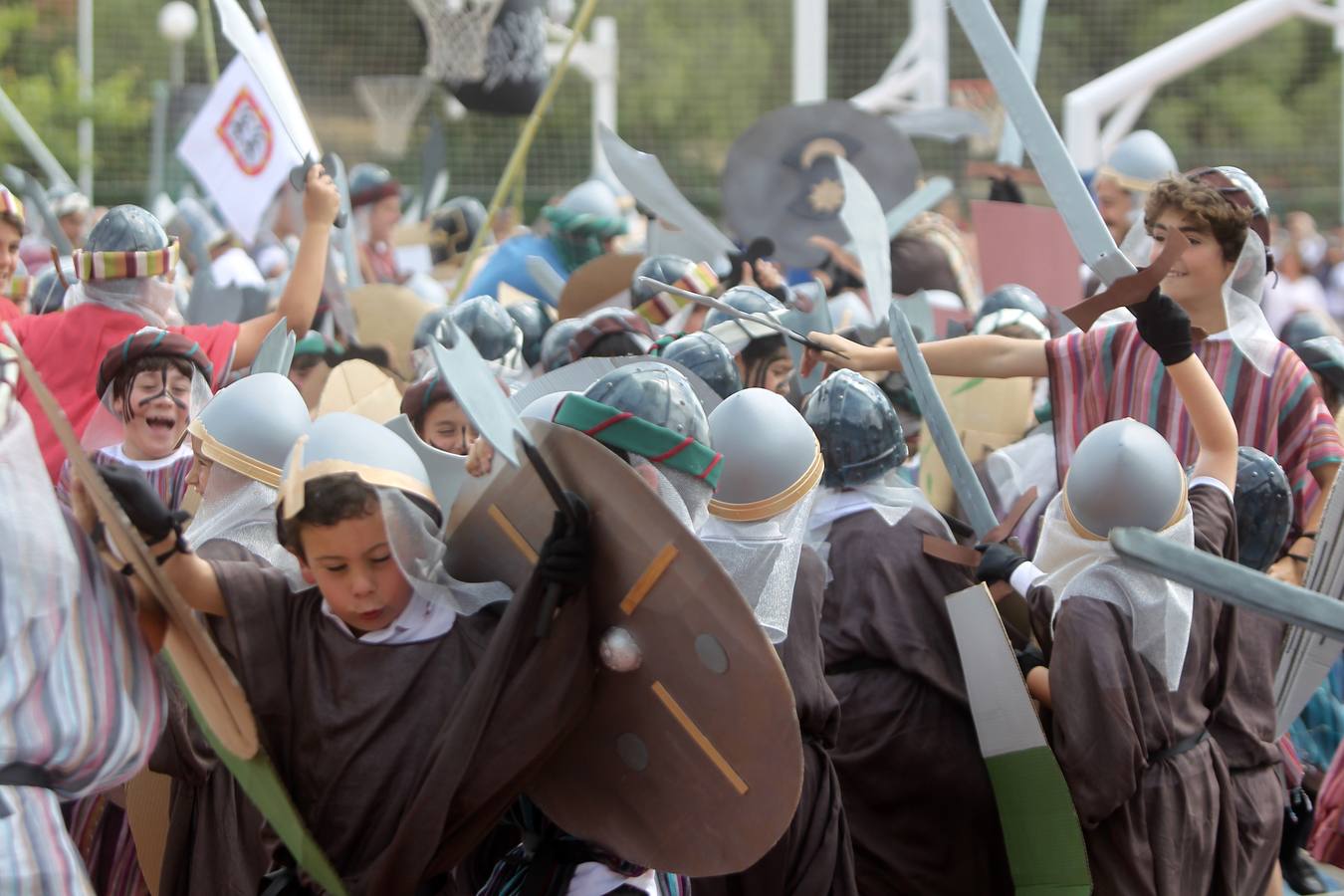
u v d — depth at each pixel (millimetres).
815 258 8930
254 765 3375
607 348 5836
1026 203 9742
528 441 3389
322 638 3580
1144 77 14578
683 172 26531
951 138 10070
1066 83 23953
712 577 3350
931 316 7062
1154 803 4414
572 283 8047
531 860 3809
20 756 3262
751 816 3455
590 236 9672
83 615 3359
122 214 5797
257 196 8203
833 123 8922
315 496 3398
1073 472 4434
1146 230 5488
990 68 4398
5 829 3221
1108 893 4477
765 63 26688
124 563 3402
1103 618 4340
